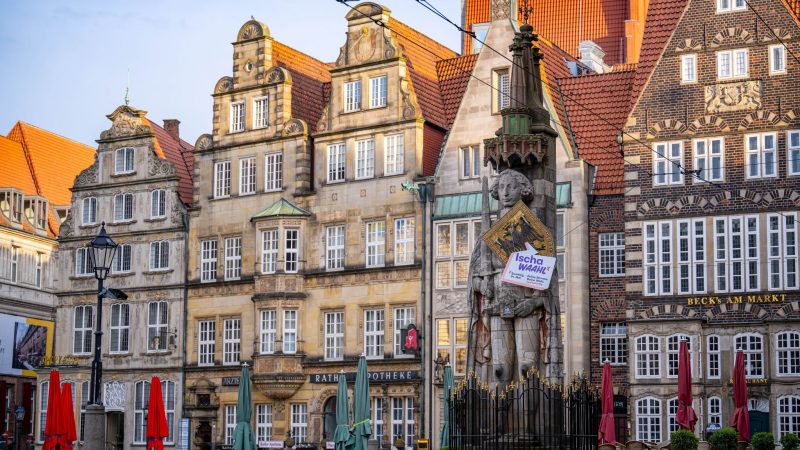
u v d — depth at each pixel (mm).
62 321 76062
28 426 86250
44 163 94125
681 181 57312
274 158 69938
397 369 63906
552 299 34094
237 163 71125
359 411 50938
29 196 88625
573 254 59531
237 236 70688
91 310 75438
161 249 73375
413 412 63281
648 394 56500
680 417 48406
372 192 65938
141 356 72750
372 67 66688
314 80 73688
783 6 56219
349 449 51344
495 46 62844
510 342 34031
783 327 54531
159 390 50219
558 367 33781
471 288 34688
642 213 57812
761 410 54781
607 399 46688
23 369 86562
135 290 73688
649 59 59781
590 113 62969
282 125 69625
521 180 34500
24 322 86938
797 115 55594
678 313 56562
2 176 89438
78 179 76875
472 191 62688
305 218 68000
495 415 32500
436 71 70125
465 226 62562
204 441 70188
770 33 56312
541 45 66375
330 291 66812
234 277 70500
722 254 56250
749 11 56875
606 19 86250
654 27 60500
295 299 67500
